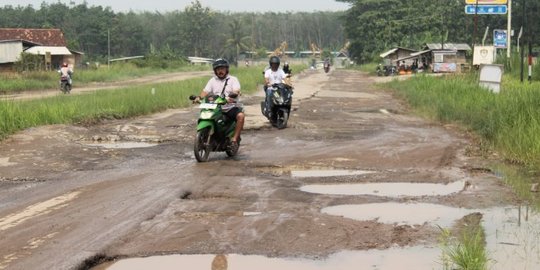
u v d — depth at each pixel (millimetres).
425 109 17641
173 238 5453
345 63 108750
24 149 10438
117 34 105000
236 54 115000
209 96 9891
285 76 14164
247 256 4988
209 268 4703
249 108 19203
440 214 6340
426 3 76875
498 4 31219
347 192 7406
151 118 16219
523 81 25125
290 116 16516
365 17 79812
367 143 11477
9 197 7219
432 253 5059
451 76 29641
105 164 9453
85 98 19375
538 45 56469
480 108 14422
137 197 7059
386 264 4789
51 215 6289
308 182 7988
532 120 10531
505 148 10109
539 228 5793
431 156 9984
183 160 9789
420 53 51125
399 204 6781
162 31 122688
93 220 6059
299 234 5574
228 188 7570
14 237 5500
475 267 4582
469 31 64125
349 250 5141
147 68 68062
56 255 4961
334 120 15680
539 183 7875
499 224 5941
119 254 5047
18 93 29781
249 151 10672
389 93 27641
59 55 53031
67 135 12172
